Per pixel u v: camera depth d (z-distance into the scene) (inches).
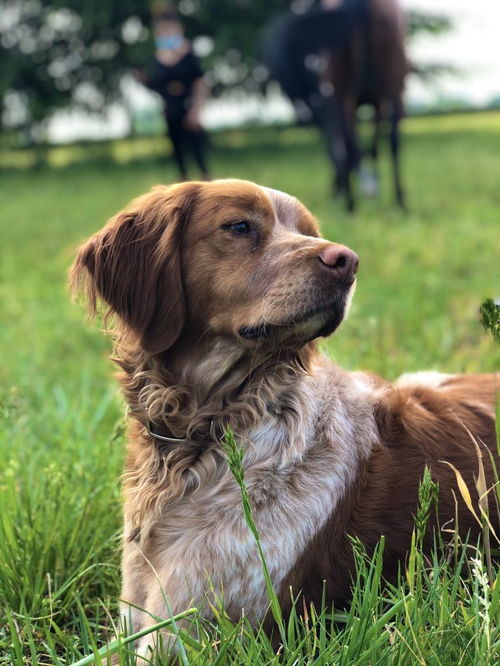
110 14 411.2
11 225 203.0
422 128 538.9
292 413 44.5
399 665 36.6
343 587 43.6
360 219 159.6
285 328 44.0
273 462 43.4
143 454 46.3
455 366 70.2
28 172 390.0
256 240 45.3
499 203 176.4
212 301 45.3
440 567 40.7
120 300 46.5
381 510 44.4
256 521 42.3
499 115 635.5
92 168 382.6
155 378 46.2
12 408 58.9
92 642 39.3
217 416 45.1
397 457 45.6
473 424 47.6
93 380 78.0
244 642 40.9
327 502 43.1
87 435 60.3
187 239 45.8
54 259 147.3
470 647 37.7
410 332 83.2
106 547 50.4
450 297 97.3
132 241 46.6
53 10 414.3
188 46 196.9
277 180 262.4
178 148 205.9
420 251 124.2
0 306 111.7
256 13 418.3
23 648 43.6
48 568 48.6
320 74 170.6
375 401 47.3
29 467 56.5
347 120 168.6
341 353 73.9
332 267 43.5
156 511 44.1
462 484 40.6
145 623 43.2
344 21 162.7
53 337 93.4
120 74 433.1
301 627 42.3
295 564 42.2
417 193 203.3
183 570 42.2
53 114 440.1
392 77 165.8
